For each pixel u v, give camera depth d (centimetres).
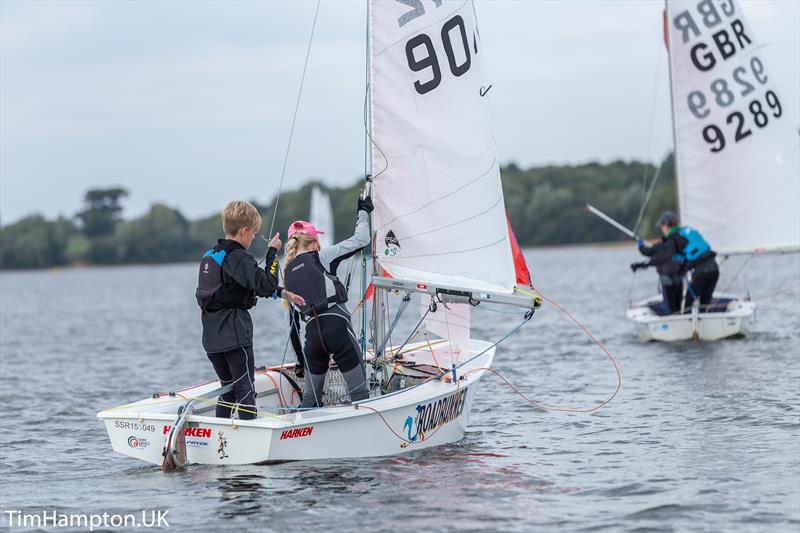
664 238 4875
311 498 2056
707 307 4847
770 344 4469
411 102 2556
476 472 2277
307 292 2383
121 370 4906
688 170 5269
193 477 2233
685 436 2647
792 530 1823
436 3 2559
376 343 2631
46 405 3750
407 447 2469
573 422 2928
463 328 2744
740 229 5191
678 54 5231
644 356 4338
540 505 2011
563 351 4753
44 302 14500
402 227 2561
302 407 2458
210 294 2288
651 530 1844
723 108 5162
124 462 2620
